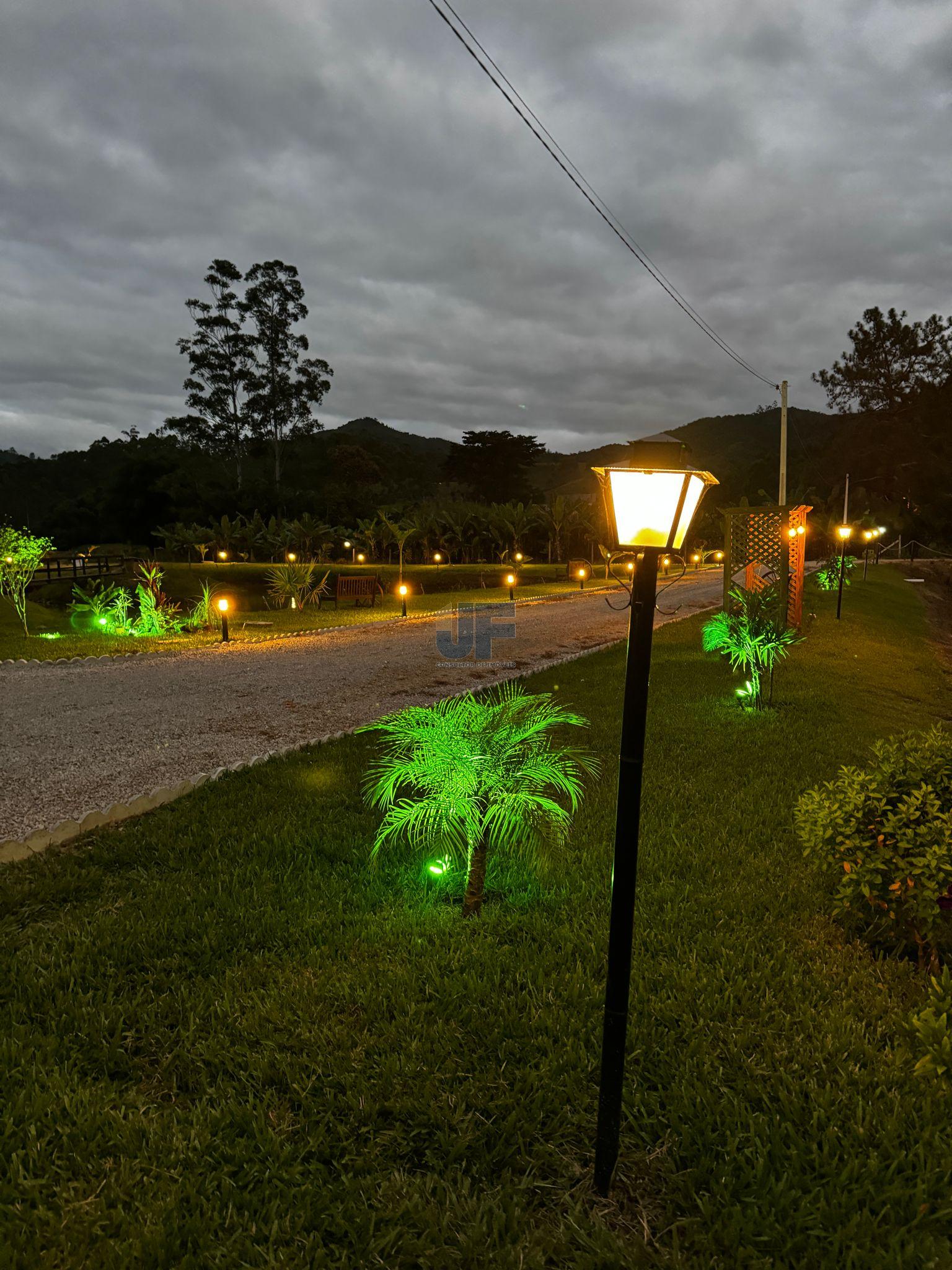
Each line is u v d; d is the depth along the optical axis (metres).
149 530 64.50
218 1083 2.83
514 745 4.30
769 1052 3.04
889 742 4.41
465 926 4.04
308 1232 2.26
